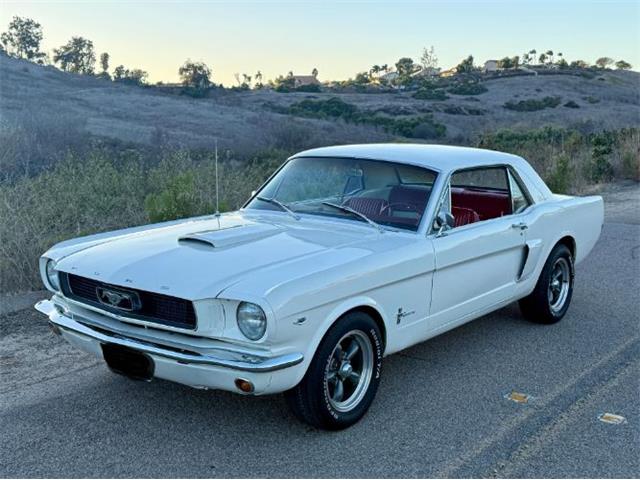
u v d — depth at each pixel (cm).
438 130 4153
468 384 475
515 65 12769
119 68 7038
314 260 394
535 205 591
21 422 409
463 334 589
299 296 357
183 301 360
